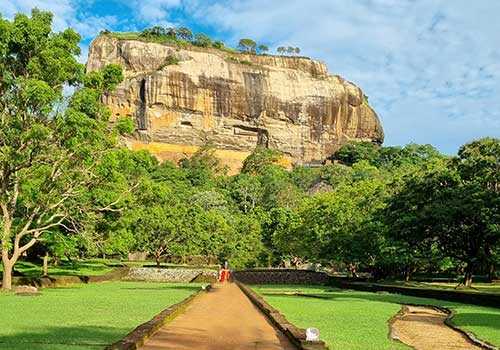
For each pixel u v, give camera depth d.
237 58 153.38
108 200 33.03
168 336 12.43
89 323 14.12
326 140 152.50
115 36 145.25
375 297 30.64
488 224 32.78
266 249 71.62
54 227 33.78
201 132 138.88
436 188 36.72
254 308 20.78
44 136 26.05
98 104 29.42
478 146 37.41
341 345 11.56
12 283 30.41
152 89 133.88
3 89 27.45
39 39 27.08
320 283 56.50
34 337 11.44
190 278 51.66
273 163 138.62
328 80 159.62
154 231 57.25
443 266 47.97
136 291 30.08
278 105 147.38
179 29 155.12
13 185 30.25
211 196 87.38
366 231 47.06
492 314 20.53
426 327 16.88
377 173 112.56
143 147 133.50
